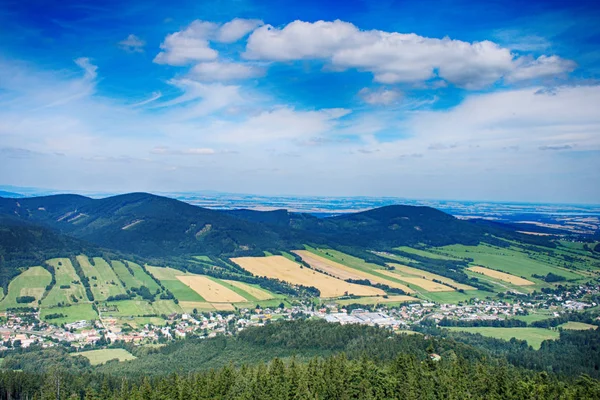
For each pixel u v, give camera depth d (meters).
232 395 150.50
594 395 143.38
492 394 139.25
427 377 148.12
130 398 149.62
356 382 145.00
